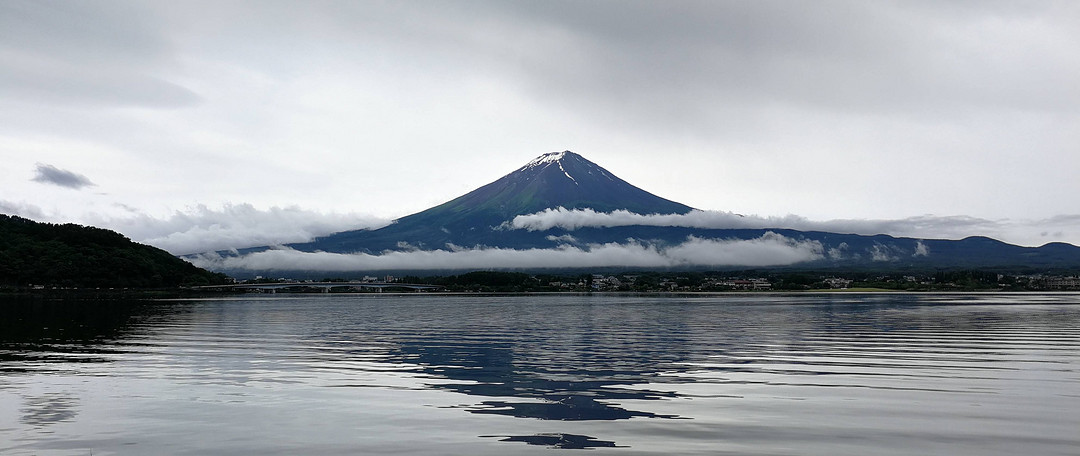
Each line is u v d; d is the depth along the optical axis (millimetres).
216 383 26203
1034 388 25000
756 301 150125
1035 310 92188
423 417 20406
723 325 62031
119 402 22484
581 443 17562
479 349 39531
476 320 72062
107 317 72500
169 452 16906
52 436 18312
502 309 106375
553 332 53656
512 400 22922
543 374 28891
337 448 17188
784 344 41969
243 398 23188
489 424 19516
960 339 44938
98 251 198000
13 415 20625
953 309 97062
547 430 18844
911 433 18594
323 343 42938
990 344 41281
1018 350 37688
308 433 18562
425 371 29750
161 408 21562
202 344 41750
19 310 87062
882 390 24672
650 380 27109
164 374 28547
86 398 23141
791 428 19078
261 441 17812
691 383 26328
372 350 38688
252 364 32000
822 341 43938
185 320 68000
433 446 17328
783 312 90688
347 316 80312
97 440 17922
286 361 33219
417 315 83938
